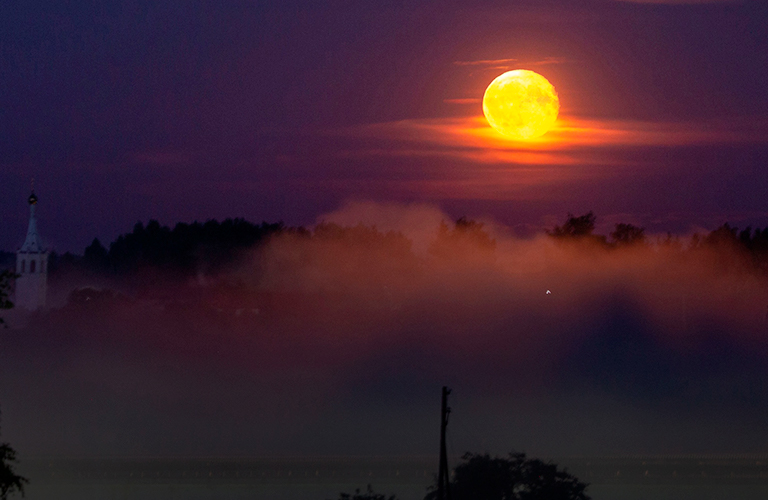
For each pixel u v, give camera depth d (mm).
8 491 102938
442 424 137875
